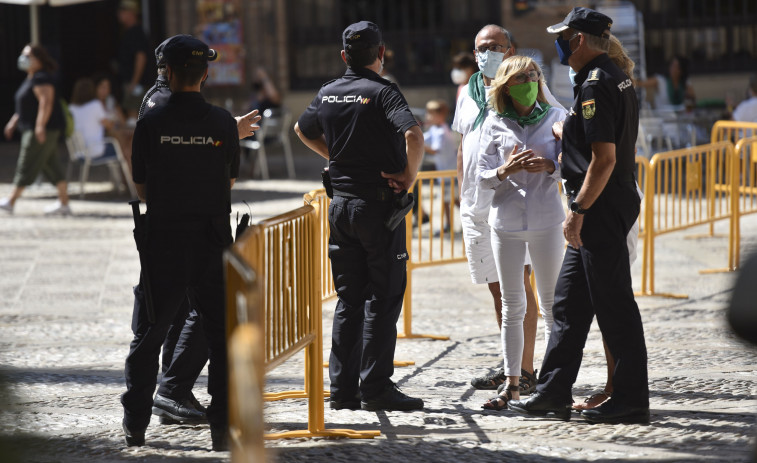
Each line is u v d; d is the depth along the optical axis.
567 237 11.74
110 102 38.19
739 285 4.20
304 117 12.92
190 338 12.46
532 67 12.40
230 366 8.66
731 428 11.71
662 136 34.84
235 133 11.38
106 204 33.03
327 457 10.90
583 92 11.38
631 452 10.88
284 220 10.48
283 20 49.34
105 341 17.08
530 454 10.92
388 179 12.25
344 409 13.05
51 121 30.42
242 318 8.02
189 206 11.05
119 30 53.19
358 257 12.71
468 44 49.44
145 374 11.31
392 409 12.89
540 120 12.70
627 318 11.88
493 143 12.82
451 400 13.48
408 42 50.16
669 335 16.92
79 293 20.83
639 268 23.20
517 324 12.96
